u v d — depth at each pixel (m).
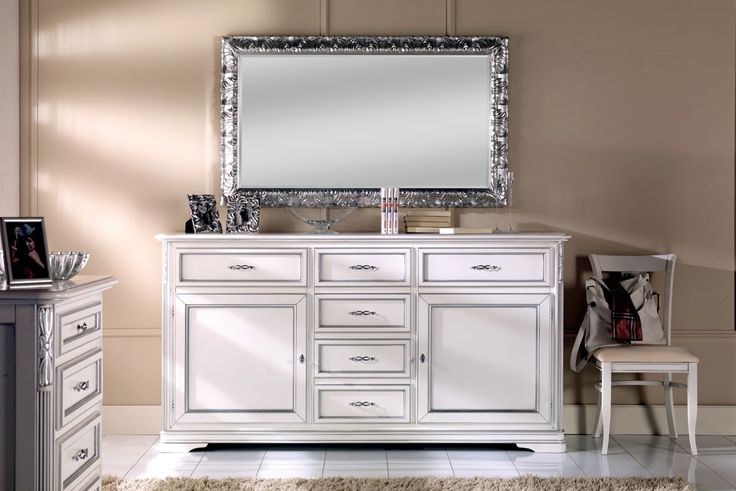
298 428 3.73
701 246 4.21
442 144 4.17
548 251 3.74
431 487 3.21
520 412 3.75
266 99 4.15
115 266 4.18
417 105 4.16
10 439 2.22
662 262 4.09
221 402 3.73
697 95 4.20
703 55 4.18
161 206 4.18
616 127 4.19
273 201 4.14
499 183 4.15
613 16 4.18
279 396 3.73
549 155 4.18
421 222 4.02
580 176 4.19
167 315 3.73
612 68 4.18
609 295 3.94
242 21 4.17
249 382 3.73
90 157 4.16
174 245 3.72
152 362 4.18
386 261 3.73
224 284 3.72
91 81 4.15
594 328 3.93
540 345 3.75
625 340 3.85
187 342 3.73
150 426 4.17
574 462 3.64
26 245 2.36
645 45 4.18
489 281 3.74
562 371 3.77
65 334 2.35
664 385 4.04
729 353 4.21
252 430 3.73
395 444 3.93
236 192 4.14
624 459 3.69
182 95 4.17
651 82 4.18
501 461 3.65
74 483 2.41
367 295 3.73
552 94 4.18
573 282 4.21
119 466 3.56
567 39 4.17
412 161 4.17
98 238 4.17
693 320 4.21
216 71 4.17
